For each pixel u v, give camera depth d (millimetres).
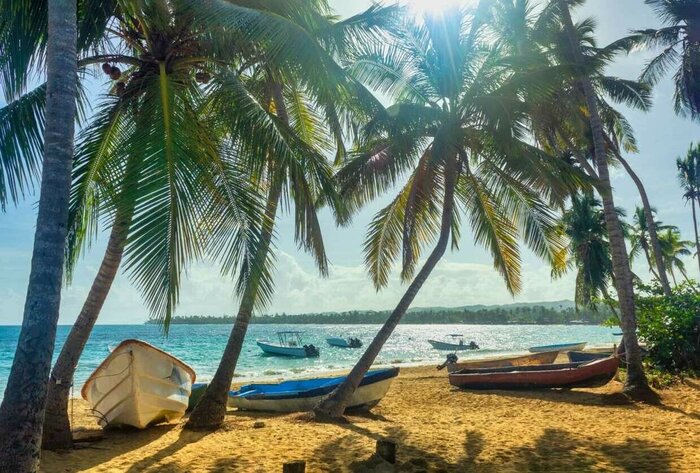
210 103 8797
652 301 16984
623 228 32188
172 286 6090
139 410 10258
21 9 7102
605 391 14656
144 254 6102
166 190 6578
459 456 7547
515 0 12727
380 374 12695
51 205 4805
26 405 4445
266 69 9125
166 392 10711
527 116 12156
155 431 10508
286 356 40906
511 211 13875
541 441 8414
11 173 7465
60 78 5074
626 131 22109
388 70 12602
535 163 11250
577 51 14211
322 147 12547
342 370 27844
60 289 4766
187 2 7625
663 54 21438
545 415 11172
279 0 8336
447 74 12055
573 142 19391
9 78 7156
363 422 10695
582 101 16094
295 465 5410
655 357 15797
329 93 8148
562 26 16594
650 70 21812
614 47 19625
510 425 9984
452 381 16625
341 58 9211
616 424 9656
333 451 7891
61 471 7059
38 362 4531
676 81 21734
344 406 10977
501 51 12688
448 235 11914
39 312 4590
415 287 11430
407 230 12008
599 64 13570
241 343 10719
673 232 42875
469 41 12414
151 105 7766
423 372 23516
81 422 12297
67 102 5074
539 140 15891
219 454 7848
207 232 7316
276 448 8133
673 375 15062
